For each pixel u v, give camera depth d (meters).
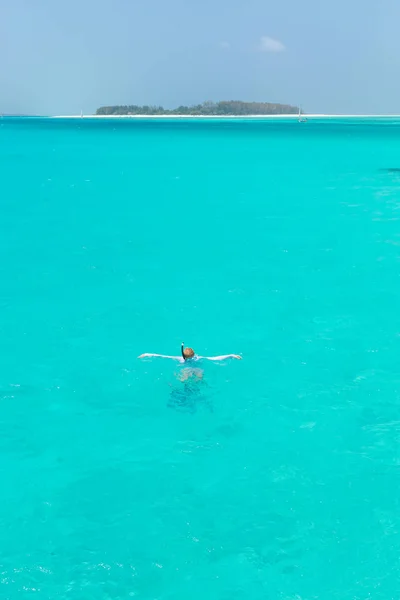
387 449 9.19
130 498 8.16
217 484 8.44
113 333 13.82
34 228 25.41
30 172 46.25
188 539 7.39
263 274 18.42
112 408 10.54
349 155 62.03
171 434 9.73
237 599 6.52
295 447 9.30
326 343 13.11
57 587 6.69
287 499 8.09
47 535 7.49
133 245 22.39
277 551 7.18
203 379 11.47
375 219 26.84
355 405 10.49
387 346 12.91
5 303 15.85
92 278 18.14
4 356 12.59
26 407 10.56
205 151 68.81
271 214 28.56
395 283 17.30
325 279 17.81
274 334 13.66
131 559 7.09
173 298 16.23
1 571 6.90
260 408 10.44
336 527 7.55
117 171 47.50
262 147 75.38
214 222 26.75
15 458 9.07
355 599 6.49
